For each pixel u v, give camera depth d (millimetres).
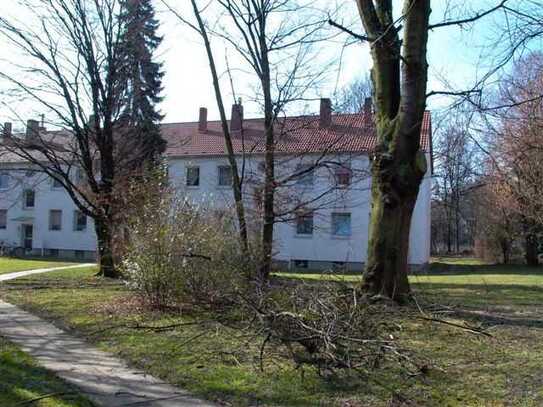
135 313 10922
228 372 6816
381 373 6621
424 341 8273
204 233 11312
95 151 23172
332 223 35906
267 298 7848
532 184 28875
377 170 11359
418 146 11180
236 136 40938
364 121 16594
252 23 15172
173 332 9062
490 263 40625
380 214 11242
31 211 49344
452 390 6105
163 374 6898
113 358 7742
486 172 38312
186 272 10805
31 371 6996
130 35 22500
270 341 7695
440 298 13812
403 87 11125
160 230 11227
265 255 12789
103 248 21234
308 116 15969
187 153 41344
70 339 9031
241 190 14859
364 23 11680
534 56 18453
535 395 5949
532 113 19969
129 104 23609
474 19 9602
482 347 7961
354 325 6840
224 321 9094
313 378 6500
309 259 37000
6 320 10844
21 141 21672
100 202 20344
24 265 30547
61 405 5664
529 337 8680
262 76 15289
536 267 36406
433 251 67625
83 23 21312
